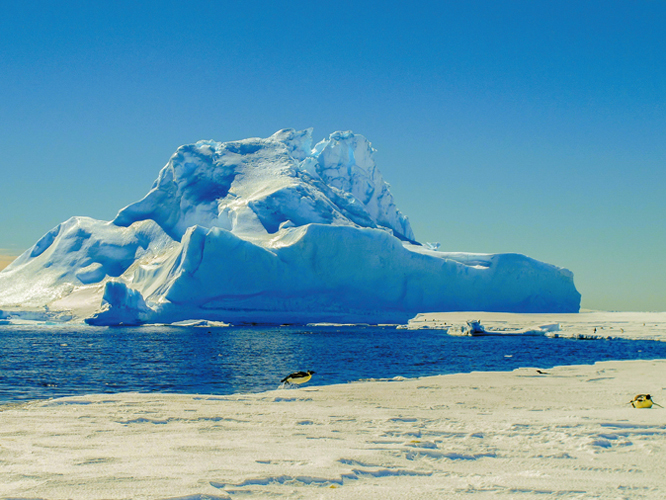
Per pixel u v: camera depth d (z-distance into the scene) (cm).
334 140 12131
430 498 530
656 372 2111
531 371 2200
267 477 584
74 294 9631
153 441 813
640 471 638
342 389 1644
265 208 9388
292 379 1600
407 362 3048
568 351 3903
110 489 535
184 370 2670
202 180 10381
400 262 8419
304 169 11006
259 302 7988
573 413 1127
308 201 9675
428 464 674
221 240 7662
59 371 2638
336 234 8181
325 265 8162
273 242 8444
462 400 1414
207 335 5850
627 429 884
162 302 7769
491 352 3778
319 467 639
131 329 7069
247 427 960
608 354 3650
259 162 10756
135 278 9431
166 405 1263
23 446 772
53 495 514
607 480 598
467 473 632
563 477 611
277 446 775
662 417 1022
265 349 4009
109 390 2008
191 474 600
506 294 8831
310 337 5519
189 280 7662
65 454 715
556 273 9056
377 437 855
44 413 1120
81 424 986
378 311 8338
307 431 912
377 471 627
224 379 2317
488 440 827
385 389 1644
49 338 5416
